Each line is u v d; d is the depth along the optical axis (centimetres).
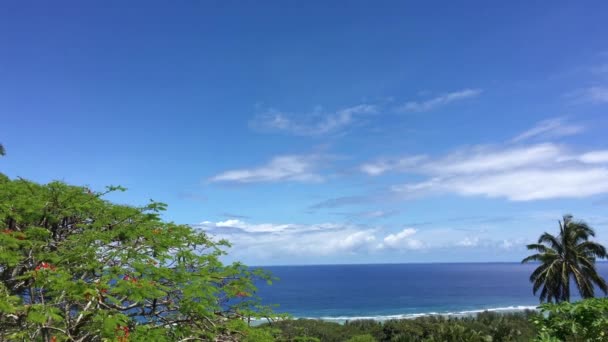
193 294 912
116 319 791
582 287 4022
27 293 1030
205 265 1153
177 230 1295
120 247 1071
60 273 849
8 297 769
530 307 12888
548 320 718
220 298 1125
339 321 9900
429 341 5147
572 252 4028
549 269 4081
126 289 830
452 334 5056
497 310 12094
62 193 1184
